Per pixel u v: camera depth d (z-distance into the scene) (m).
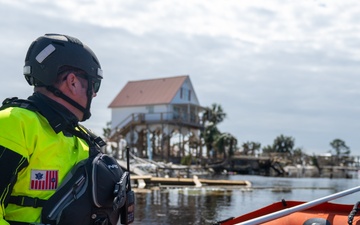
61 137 1.82
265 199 17.17
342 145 99.69
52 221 1.69
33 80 1.89
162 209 13.66
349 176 49.47
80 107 1.92
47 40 1.89
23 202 1.69
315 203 3.01
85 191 1.78
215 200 16.52
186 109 48.00
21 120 1.67
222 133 52.78
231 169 50.75
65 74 1.87
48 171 1.74
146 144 45.38
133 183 22.39
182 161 42.66
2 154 1.61
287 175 49.81
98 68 2.00
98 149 2.00
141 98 46.66
